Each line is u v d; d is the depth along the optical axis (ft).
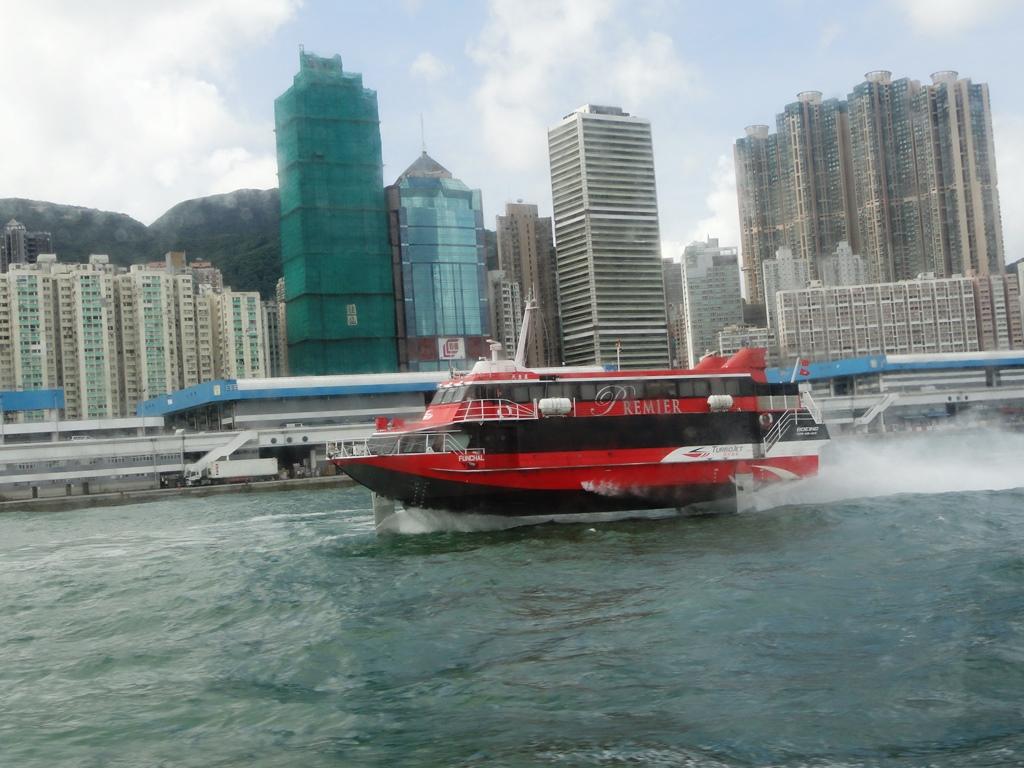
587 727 56.13
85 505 328.49
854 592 85.10
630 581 97.30
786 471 152.56
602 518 145.48
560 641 75.10
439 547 129.80
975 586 83.61
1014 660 62.90
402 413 416.87
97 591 114.83
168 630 89.10
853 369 483.92
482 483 137.59
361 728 58.13
